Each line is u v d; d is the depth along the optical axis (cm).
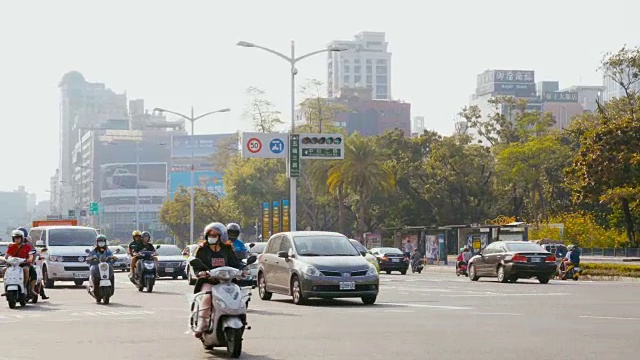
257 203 13638
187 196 16900
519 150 11606
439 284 4822
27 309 3019
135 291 4225
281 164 13850
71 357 1688
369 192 11950
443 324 2309
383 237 12962
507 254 5006
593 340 1900
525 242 5112
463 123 14438
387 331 2136
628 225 8450
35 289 3297
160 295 3875
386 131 13338
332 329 2200
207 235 1795
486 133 14062
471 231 7800
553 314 2634
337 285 3067
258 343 1898
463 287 4434
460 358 1622
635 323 2306
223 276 1717
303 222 13875
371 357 1652
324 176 11894
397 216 12731
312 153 7869
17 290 3080
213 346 1772
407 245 9081
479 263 5284
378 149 11600
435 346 1814
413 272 7612
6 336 2081
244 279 1844
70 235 4819
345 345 1852
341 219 11738
